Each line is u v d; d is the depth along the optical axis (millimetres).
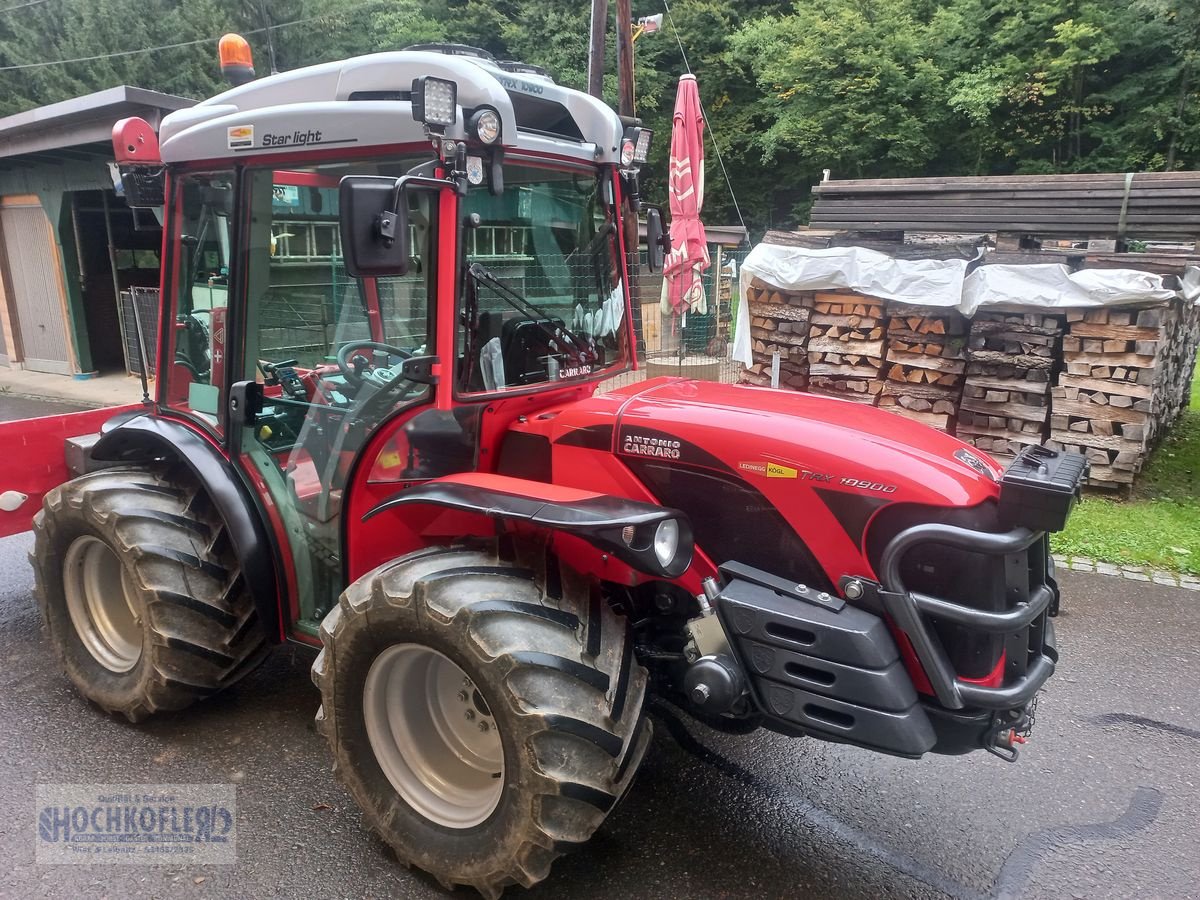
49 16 20781
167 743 3191
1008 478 2189
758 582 2346
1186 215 7336
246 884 2488
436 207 2385
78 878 2496
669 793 3006
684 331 9391
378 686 2512
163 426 3223
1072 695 3777
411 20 25156
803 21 24688
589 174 2912
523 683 2154
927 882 2594
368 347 2652
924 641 2186
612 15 24438
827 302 7816
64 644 3430
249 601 3156
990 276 6785
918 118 23984
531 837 2178
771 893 2521
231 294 2898
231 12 20984
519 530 2539
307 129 2562
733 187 28672
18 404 10203
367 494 2756
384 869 2557
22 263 12344
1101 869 2668
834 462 2320
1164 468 7402
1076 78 21938
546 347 2801
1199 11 20406
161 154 3016
